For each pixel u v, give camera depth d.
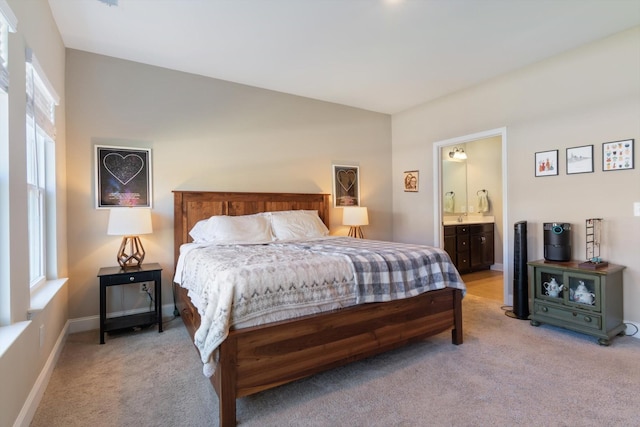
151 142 3.28
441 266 2.53
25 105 1.70
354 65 3.30
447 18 2.48
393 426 1.59
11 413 1.38
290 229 3.51
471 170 5.85
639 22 2.55
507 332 2.81
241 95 3.79
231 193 3.64
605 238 2.81
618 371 2.10
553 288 2.85
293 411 1.72
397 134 4.95
